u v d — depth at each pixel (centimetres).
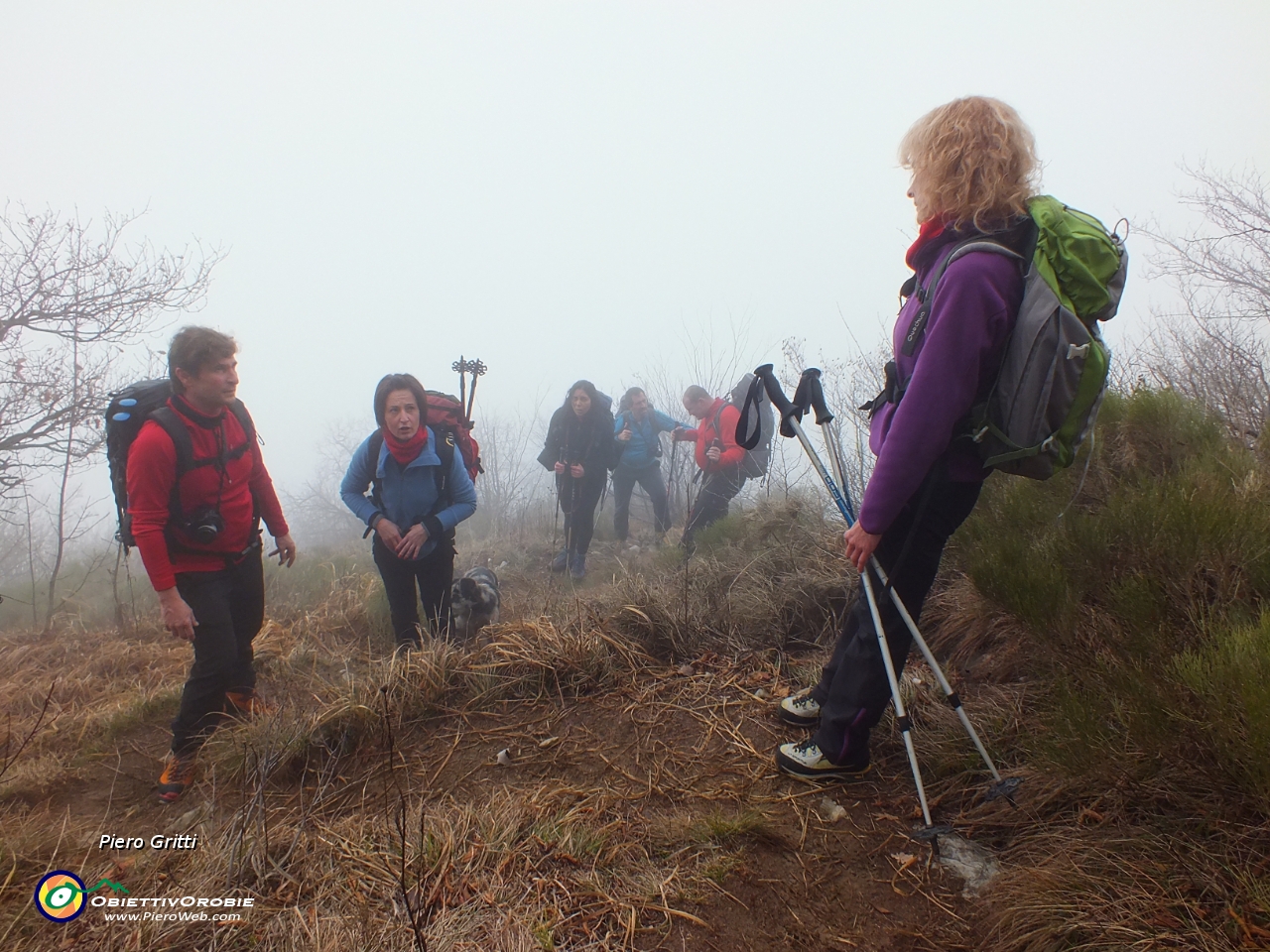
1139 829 179
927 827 198
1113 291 191
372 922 179
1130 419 332
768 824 217
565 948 178
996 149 190
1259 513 244
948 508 213
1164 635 215
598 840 214
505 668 326
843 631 250
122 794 281
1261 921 149
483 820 224
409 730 298
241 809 232
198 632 296
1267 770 156
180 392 292
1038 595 240
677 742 273
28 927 184
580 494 690
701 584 400
